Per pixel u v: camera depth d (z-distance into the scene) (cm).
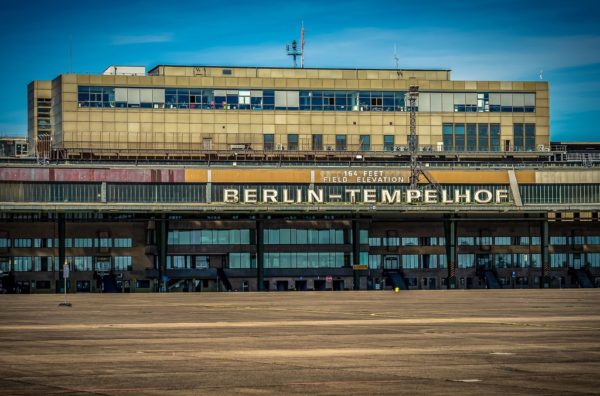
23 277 17188
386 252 18462
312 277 18088
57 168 16925
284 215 17950
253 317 9081
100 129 18450
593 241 19162
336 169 17762
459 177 18000
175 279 17762
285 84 19088
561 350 5975
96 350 5991
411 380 4706
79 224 17425
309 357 5612
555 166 18438
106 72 19762
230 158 18525
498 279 18650
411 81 19388
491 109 19612
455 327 7738
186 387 4494
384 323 8200
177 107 18725
